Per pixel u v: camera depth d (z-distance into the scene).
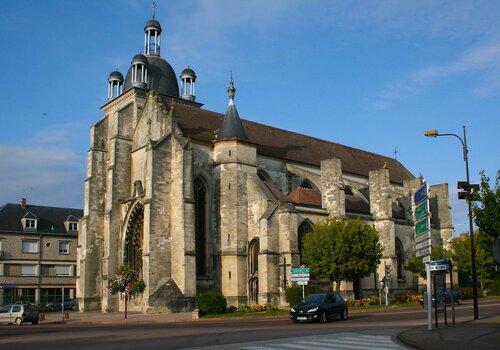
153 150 50.75
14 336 26.28
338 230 49.50
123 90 65.25
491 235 44.47
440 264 22.88
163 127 54.88
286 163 62.91
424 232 24.02
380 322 29.78
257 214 53.31
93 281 57.06
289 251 49.59
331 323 30.55
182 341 20.81
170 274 49.66
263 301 49.00
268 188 54.94
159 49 70.81
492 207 43.31
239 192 54.28
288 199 56.41
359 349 16.89
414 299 55.09
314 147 71.50
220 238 53.84
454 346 16.62
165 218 50.41
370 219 61.47
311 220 55.16
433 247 65.69
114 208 57.00
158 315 44.72
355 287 56.69
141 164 57.66
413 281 64.00
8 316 41.47
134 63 63.47
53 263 80.69
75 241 83.12
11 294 76.25
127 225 56.09
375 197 61.94
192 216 49.78
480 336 19.48
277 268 50.12
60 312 63.50
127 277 47.44
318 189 63.50
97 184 59.50
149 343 20.34
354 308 46.72
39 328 34.19
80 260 57.72
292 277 41.81
